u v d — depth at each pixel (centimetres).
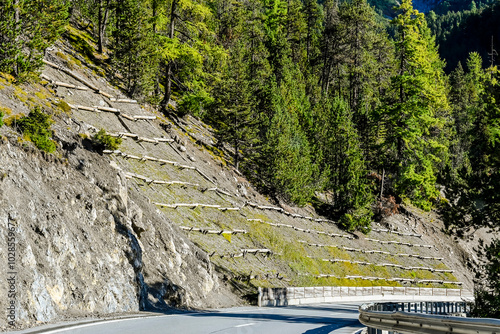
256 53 6431
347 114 5659
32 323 1188
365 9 7112
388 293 4156
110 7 4525
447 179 2053
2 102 2158
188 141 4109
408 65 5750
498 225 1920
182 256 2423
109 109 3409
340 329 1639
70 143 2152
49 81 3109
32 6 2827
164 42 4175
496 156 1948
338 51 7219
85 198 1886
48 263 1424
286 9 8762
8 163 1566
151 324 1388
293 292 3086
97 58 4366
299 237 4150
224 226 3359
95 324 1304
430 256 5334
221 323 1548
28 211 1477
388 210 5412
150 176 3175
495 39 16725
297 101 6019
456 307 2844
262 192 4519
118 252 1859
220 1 6562
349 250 4584
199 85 4656
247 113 4500
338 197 5297
